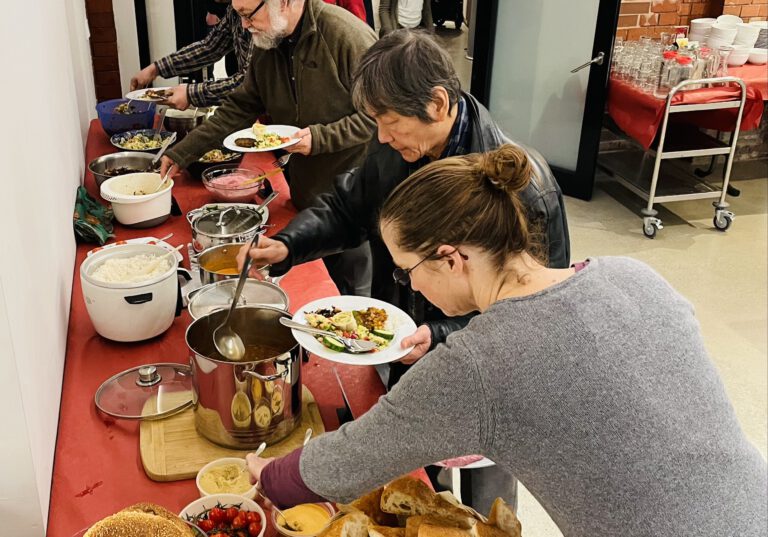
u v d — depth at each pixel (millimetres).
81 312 1834
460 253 1021
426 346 1547
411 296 1821
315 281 2012
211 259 1874
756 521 981
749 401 3082
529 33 4973
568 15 4758
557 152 5164
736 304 3820
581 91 4895
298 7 2307
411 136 1547
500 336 947
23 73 1442
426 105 1477
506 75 5195
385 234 1077
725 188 4570
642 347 968
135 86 3279
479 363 933
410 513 1107
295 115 2557
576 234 4562
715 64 4391
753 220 4789
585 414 930
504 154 995
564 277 1039
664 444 946
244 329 1511
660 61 4391
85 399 1521
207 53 3277
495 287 1048
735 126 4422
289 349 1397
